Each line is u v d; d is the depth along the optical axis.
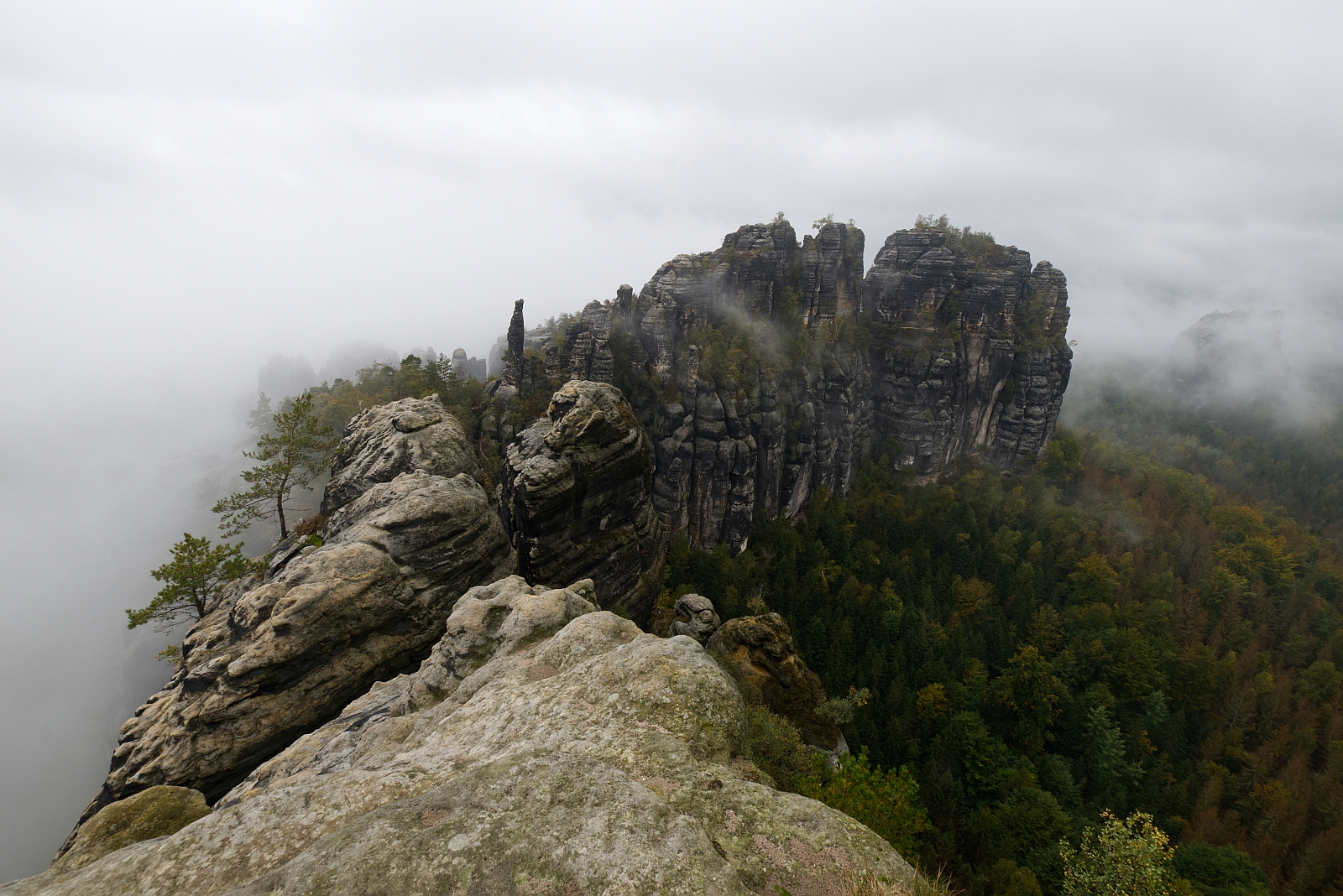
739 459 119.00
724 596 101.38
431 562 39.31
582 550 56.69
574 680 17.98
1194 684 90.25
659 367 128.75
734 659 57.59
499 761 11.77
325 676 32.72
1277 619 114.56
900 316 164.25
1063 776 70.81
